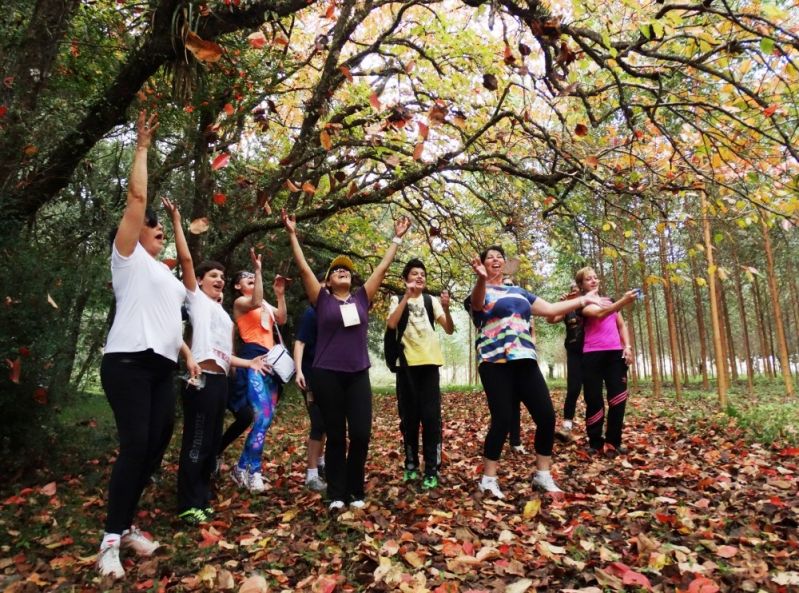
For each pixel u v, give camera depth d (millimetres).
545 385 4199
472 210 9508
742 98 3846
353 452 3877
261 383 4723
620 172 4680
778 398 12336
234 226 8859
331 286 4047
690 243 8328
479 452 6098
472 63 7391
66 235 6289
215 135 6027
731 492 3875
